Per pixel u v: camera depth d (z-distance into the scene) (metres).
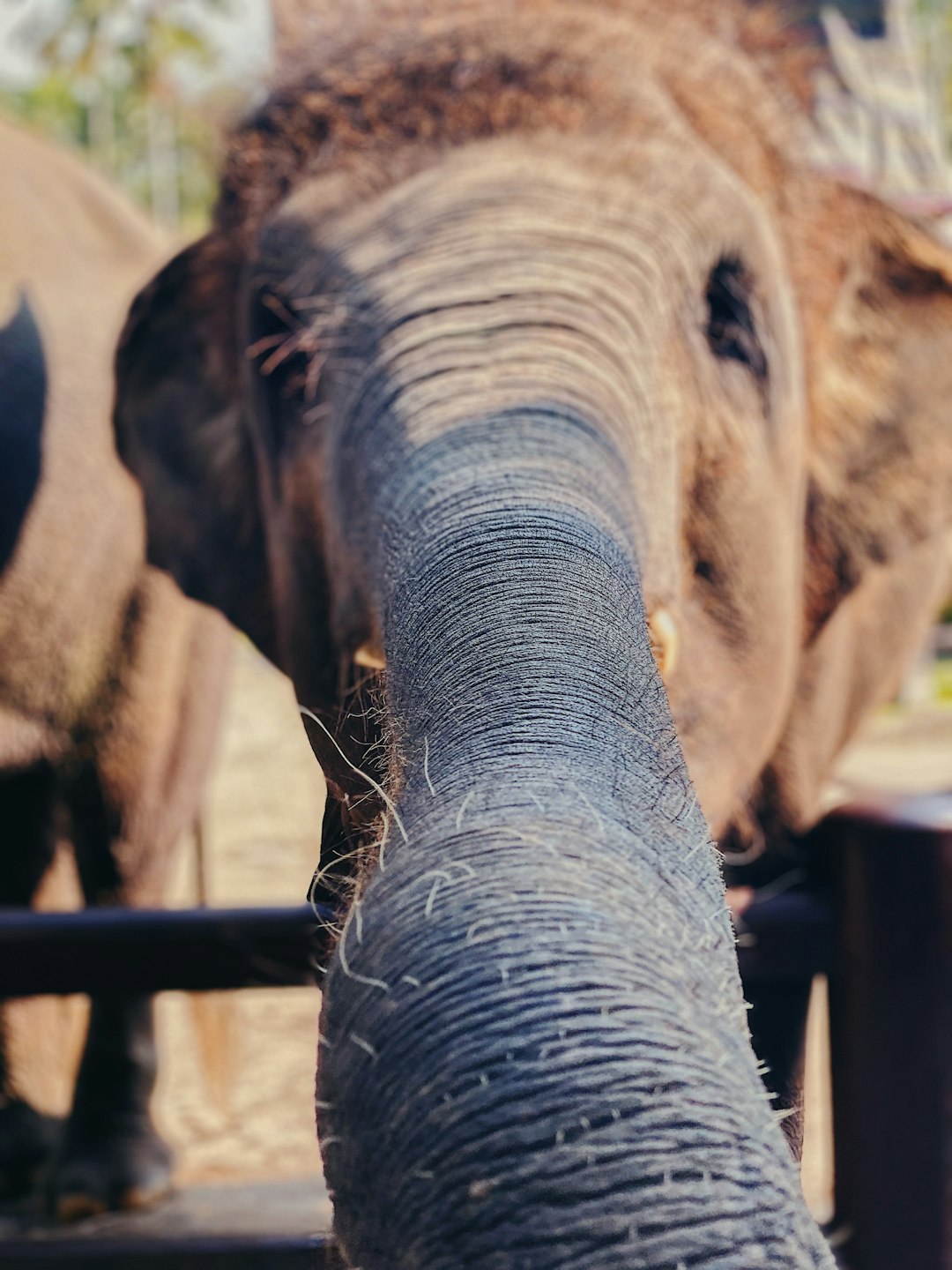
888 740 10.12
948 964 2.10
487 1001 0.65
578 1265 0.56
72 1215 3.18
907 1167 2.10
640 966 0.66
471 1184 0.60
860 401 2.33
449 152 1.89
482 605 0.93
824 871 2.29
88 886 3.68
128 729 3.56
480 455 1.35
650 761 0.80
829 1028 2.25
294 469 1.95
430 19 2.15
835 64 3.50
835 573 2.36
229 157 2.22
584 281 1.70
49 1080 3.61
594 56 2.00
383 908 0.71
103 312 3.72
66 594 3.48
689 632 1.86
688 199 1.84
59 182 3.97
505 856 0.71
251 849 6.70
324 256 1.84
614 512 1.26
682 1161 0.58
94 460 3.53
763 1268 0.55
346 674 1.59
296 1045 4.77
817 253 2.24
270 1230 2.72
